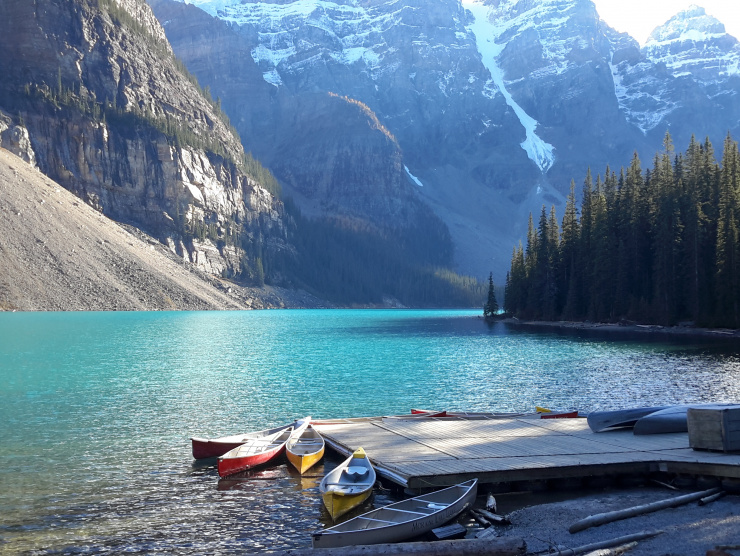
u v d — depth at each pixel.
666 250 122.25
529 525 19.61
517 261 189.25
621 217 140.38
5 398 44.03
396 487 24.14
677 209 124.50
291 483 25.58
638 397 44.88
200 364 65.06
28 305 152.00
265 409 40.94
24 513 21.36
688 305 119.88
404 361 69.44
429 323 166.00
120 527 20.27
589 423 30.61
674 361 68.25
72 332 101.69
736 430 24.17
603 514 19.53
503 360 70.69
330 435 30.09
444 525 19.80
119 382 51.91
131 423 36.31
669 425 28.86
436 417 35.50
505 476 23.06
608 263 135.62
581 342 96.31
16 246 164.75
